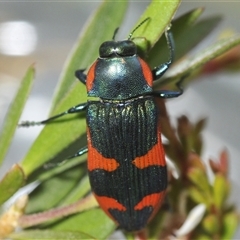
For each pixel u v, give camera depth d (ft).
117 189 0.30
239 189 0.39
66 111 0.28
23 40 0.41
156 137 0.30
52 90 0.41
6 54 0.41
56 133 0.28
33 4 0.44
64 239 0.28
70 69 0.29
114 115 0.31
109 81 0.31
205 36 0.29
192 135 0.29
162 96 0.31
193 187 0.29
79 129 0.28
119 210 0.30
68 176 0.29
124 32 0.41
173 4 0.28
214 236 0.29
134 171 0.30
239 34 0.28
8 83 0.39
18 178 0.28
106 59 0.31
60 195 0.29
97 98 0.31
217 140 0.41
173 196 0.29
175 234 0.29
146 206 0.29
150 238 0.29
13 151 0.39
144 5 0.43
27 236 0.28
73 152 0.29
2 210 0.29
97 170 0.30
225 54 0.30
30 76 0.28
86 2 0.47
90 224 0.29
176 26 0.29
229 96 0.45
